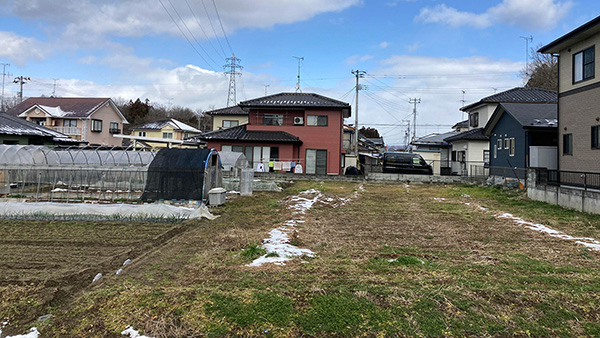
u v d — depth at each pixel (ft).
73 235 25.00
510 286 14.98
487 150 85.76
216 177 43.29
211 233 25.39
